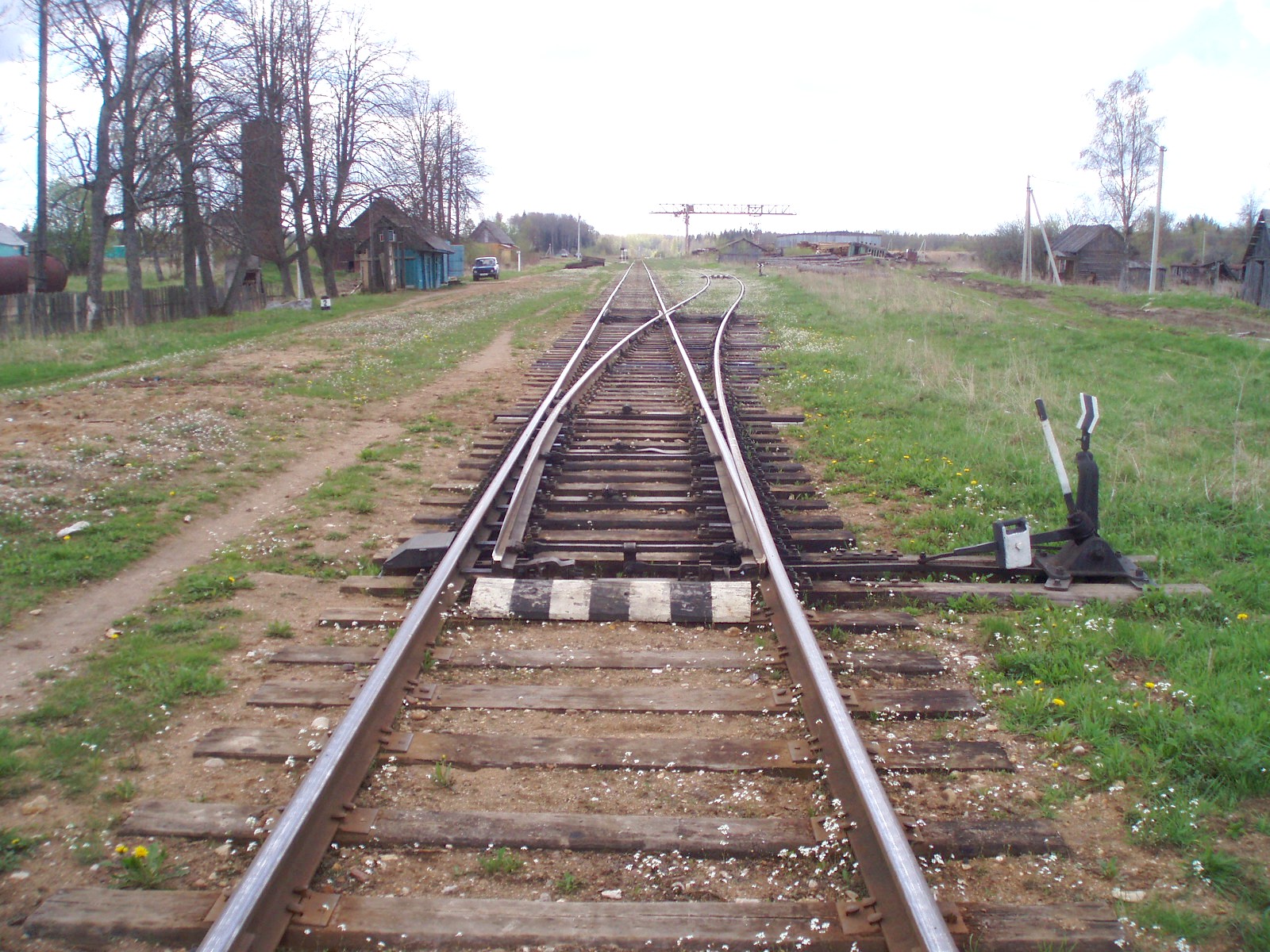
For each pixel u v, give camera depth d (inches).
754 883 128.4
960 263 2881.4
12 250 2114.9
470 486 331.6
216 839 136.8
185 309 1244.5
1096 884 130.1
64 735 165.8
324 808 135.9
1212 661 192.4
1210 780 152.4
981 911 122.0
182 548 273.7
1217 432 431.5
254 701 177.0
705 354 692.1
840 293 1227.9
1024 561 237.0
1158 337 792.9
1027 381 546.6
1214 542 272.2
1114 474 342.3
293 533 284.7
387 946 116.0
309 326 992.2
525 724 170.4
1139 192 2261.3
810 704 170.1
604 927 118.3
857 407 485.1
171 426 417.7
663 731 168.4
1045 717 174.6
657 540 273.3
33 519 287.1
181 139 1123.9
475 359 696.4
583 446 383.6
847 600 230.2
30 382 604.1
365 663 195.0
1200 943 118.9
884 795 132.3
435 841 135.4
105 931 117.3
